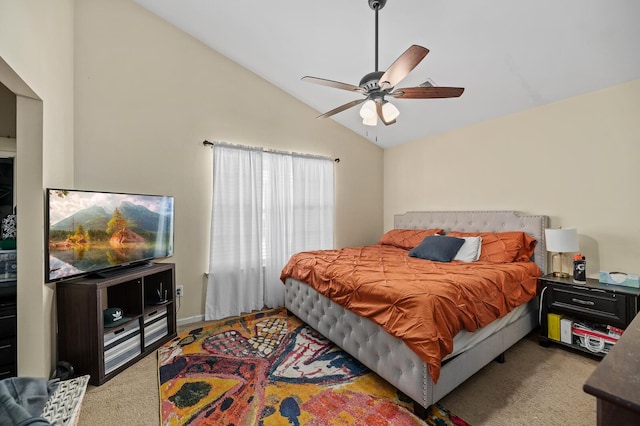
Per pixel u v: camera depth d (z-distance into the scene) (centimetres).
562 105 281
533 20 200
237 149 330
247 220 335
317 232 399
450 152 383
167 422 159
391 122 243
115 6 269
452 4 201
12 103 249
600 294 223
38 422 86
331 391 185
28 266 184
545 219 288
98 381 194
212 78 323
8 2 144
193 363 222
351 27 247
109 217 232
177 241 301
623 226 245
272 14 258
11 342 186
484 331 202
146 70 285
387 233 426
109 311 215
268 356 232
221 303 317
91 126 256
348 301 211
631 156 241
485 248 300
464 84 280
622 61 221
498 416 162
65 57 230
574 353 238
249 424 157
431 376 153
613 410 60
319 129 409
